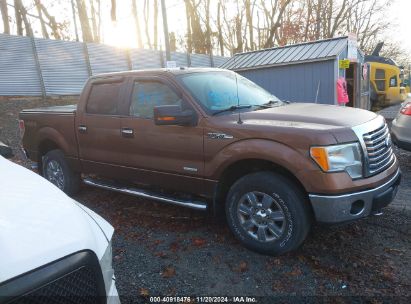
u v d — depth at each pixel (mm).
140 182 4852
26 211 2037
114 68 19297
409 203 5102
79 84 17797
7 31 23953
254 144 3715
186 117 4109
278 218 3680
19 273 1666
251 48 31266
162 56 21453
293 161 3496
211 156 4051
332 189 3367
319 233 4223
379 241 4035
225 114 4223
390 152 4039
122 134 4852
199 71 4883
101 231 2363
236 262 3732
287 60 10883
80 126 5387
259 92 5121
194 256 3877
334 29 30297
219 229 4469
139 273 3598
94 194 5973
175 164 4379
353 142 3502
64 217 2078
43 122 5977
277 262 3691
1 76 15180
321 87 10453
